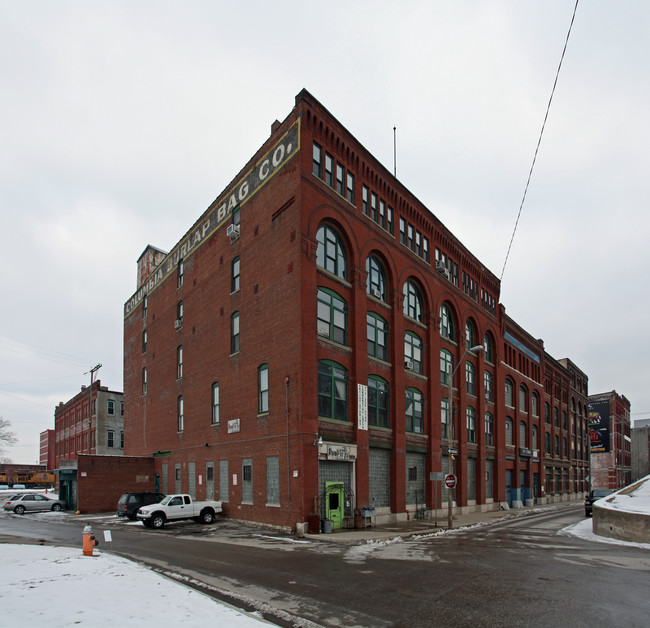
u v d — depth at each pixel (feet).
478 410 138.41
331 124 90.74
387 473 96.48
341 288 90.07
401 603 33.09
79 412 224.12
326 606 32.55
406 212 113.50
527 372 181.57
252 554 54.39
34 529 83.82
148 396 137.90
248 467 89.04
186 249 123.34
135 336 152.76
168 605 29.25
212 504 90.63
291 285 81.87
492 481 144.97
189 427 112.57
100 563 43.52
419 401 110.63
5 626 23.93
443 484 115.96
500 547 59.88
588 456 253.24
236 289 99.91
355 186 96.43
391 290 103.60
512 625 28.30
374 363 96.02
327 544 63.72
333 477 81.87
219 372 101.81
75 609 27.55
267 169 92.22
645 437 383.24
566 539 68.59
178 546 60.80
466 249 141.18
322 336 83.46
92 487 122.72
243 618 27.04
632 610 30.76
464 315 136.15
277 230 87.04
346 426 85.46
